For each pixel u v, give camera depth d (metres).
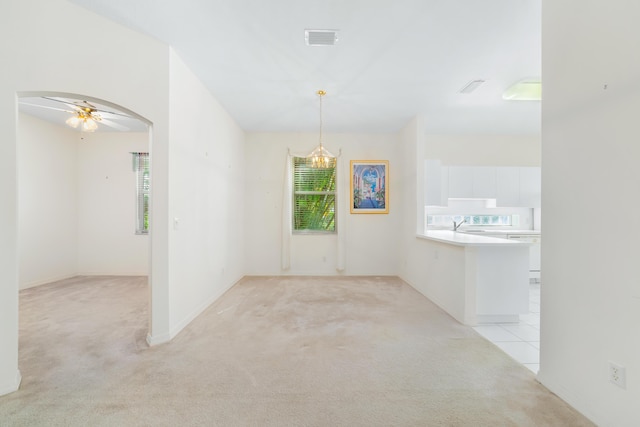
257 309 3.42
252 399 1.75
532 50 2.62
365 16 2.18
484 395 1.79
